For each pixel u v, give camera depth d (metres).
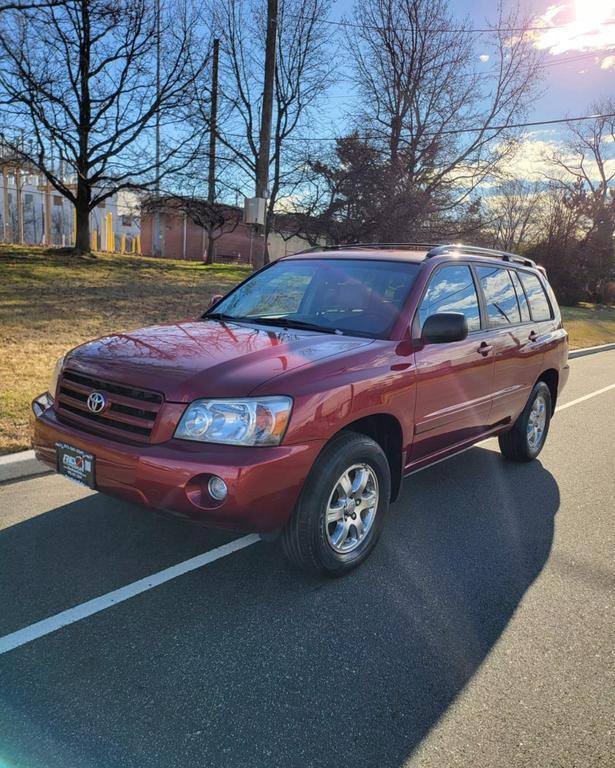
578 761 2.28
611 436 7.18
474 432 4.74
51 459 3.44
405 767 2.21
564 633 3.11
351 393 3.32
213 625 3.02
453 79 24.62
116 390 3.24
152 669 2.67
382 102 25.27
